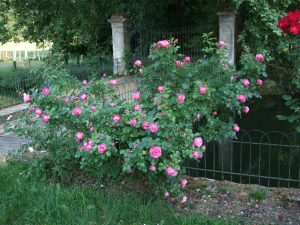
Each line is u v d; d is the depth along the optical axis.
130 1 16.61
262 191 3.87
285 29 3.40
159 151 3.10
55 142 4.04
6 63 20.02
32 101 3.95
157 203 3.51
